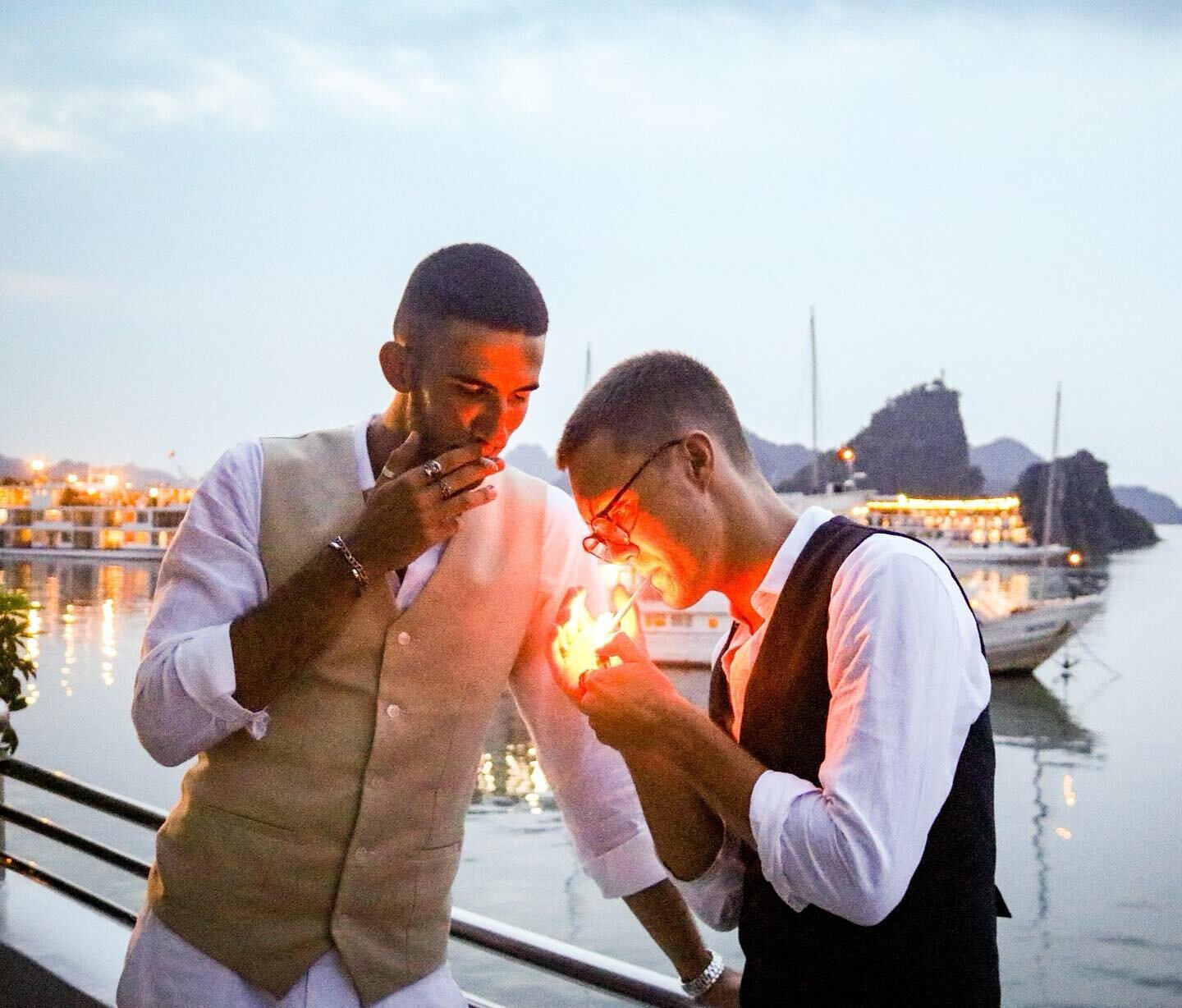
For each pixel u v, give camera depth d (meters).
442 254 1.74
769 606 1.54
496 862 20.45
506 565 1.85
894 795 1.31
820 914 1.45
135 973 1.82
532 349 1.71
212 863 1.76
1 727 3.46
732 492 1.58
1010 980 16.92
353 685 1.75
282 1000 1.76
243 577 1.77
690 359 1.61
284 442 1.87
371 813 1.75
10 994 3.10
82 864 20.42
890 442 191.88
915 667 1.34
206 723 1.66
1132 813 24.86
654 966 16.80
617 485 1.57
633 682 1.48
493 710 1.88
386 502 1.62
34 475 114.69
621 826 1.89
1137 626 66.19
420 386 1.72
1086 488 187.88
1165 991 16.36
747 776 1.41
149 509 112.25
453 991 1.92
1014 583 109.50
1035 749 30.89
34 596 67.56
